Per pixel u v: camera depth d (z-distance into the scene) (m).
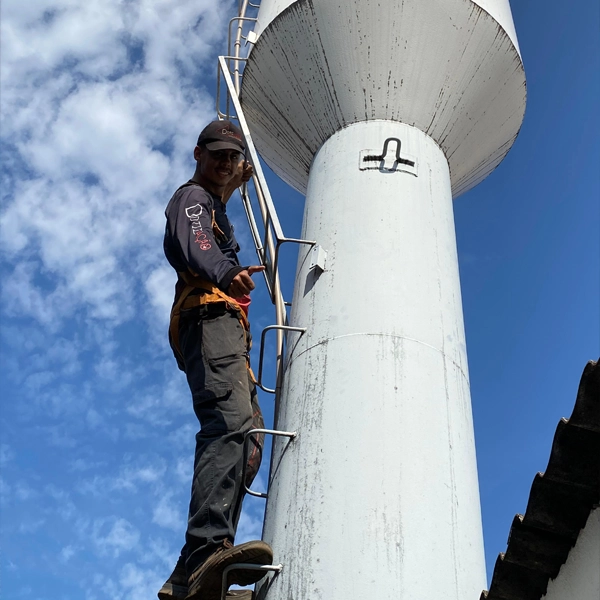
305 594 5.13
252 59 7.95
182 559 5.48
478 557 5.47
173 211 6.04
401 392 5.80
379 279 6.30
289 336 6.49
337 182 6.97
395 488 5.40
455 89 7.51
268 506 5.80
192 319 5.87
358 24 7.39
